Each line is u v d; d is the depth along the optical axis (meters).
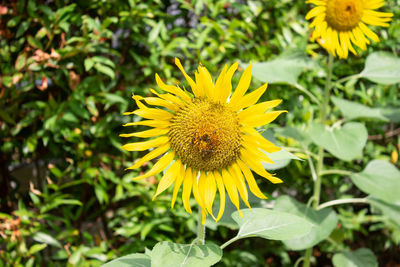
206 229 3.39
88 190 3.26
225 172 1.57
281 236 1.57
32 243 3.08
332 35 2.42
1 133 2.95
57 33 2.79
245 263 3.49
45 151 3.20
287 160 2.25
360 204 4.04
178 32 3.24
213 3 3.22
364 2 2.34
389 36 3.60
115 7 2.97
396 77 2.63
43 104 2.83
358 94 3.50
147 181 2.94
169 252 1.36
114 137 2.99
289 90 3.37
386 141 3.92
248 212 1.71
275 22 3.43
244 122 1.52
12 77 2.75
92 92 2.88
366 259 3.01
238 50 3.33
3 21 2.90
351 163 3.67
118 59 3.22
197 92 1.53
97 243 2.99
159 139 1.55
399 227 3.54
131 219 2.98
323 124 2.76
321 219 2.61
